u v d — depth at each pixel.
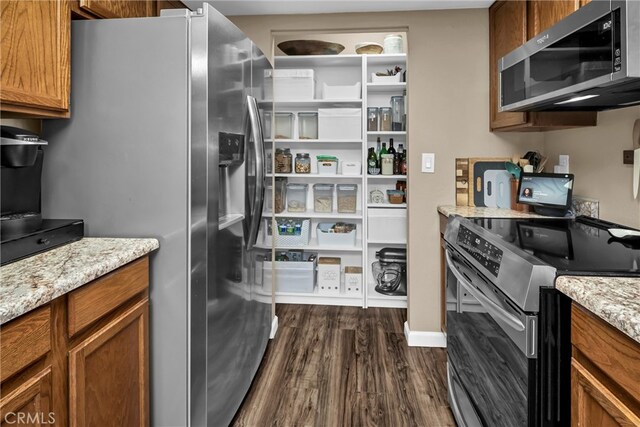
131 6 1.73
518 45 2.03
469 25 2.44
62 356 1.02
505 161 2.44
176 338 1.45
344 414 1.83
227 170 1.79
